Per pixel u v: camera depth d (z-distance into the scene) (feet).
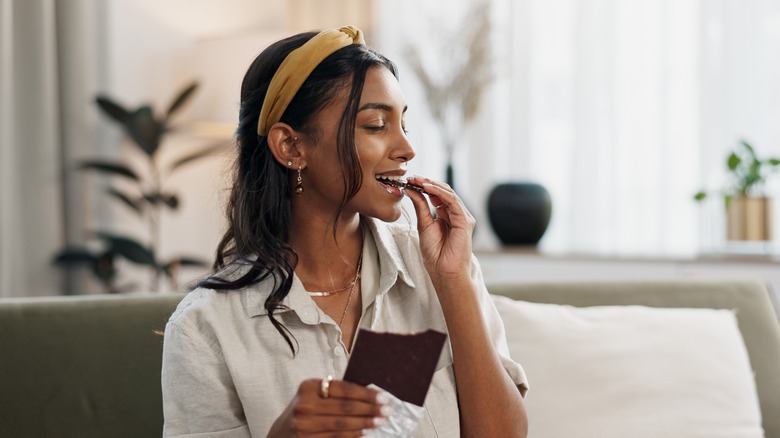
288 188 4.40
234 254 4.61
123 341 5.38
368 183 4.17
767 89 11.19
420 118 13.04
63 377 5.23
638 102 11.85
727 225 10.39
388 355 3.49
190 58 12.68
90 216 11.44
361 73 4.15
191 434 4.24
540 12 12.44
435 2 12.95
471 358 4.22
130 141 11.93
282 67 4.25
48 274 11.09
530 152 12.51
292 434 3.55
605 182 12.08
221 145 11.59
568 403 5.57
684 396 5.62
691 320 5.98
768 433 5.98
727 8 11.25
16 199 10.86
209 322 4.28
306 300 4.28
